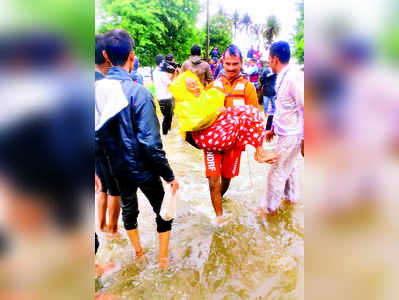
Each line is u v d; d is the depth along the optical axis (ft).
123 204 6.95
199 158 14.24
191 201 10.11
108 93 5.73
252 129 8.45
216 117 7.92
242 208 9.62
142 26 32.81
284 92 8.06
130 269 7.01
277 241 7.93
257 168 12.88
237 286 6.43
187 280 6.64
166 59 17.65
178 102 8.20
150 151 6.02
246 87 9.02
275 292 6.21
